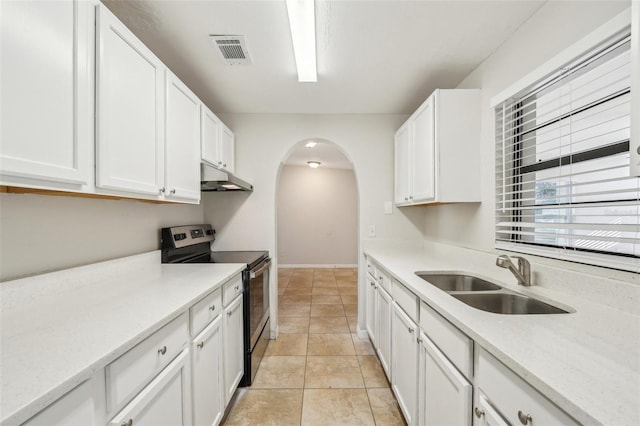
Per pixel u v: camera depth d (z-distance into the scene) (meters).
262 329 2.27
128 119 1.14
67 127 0.86
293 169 6.03
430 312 1.17
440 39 1.55
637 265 0.92
